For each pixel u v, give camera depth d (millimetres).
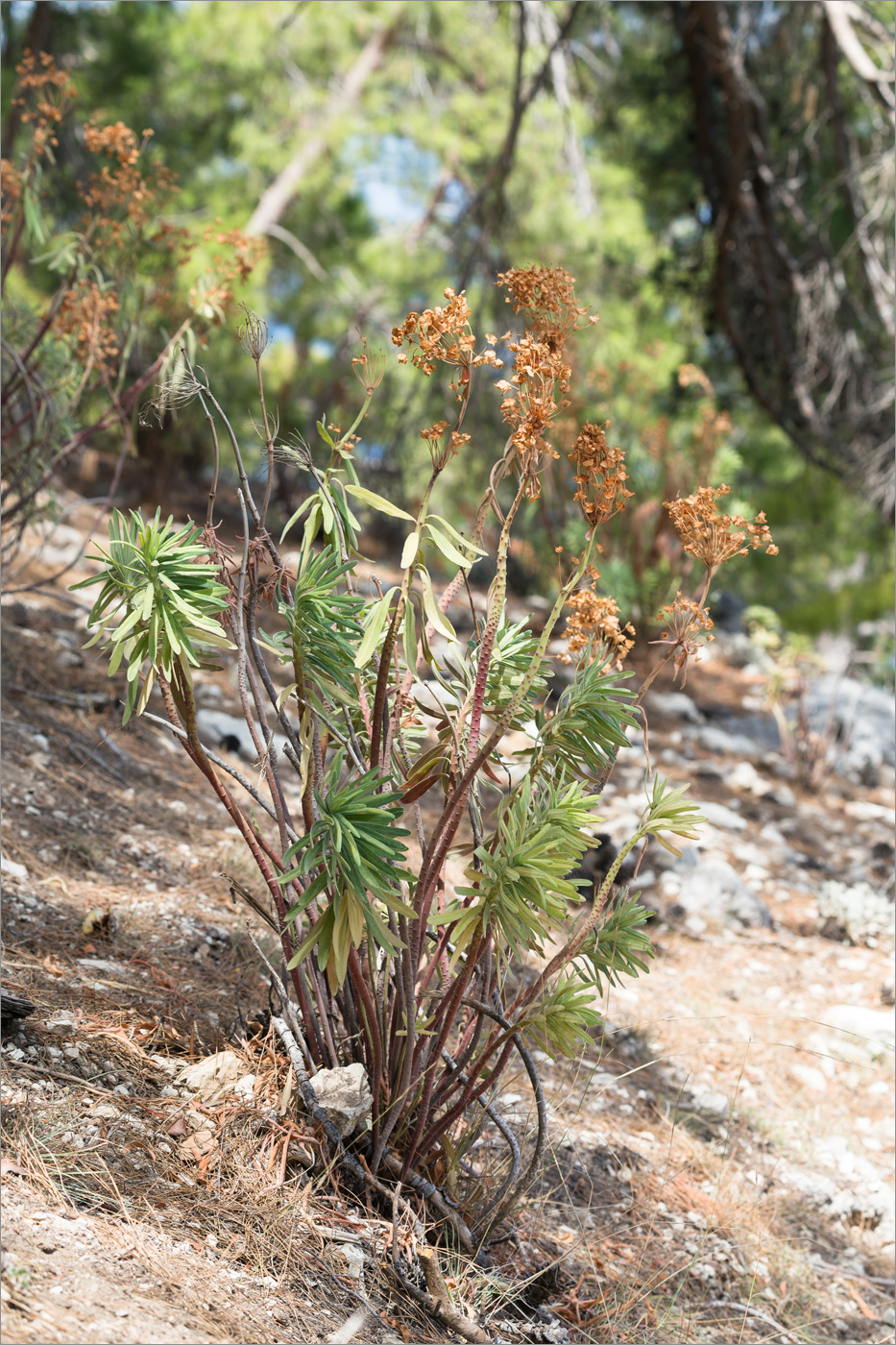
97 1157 2152
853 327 10328
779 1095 4199
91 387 4770
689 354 12289
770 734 8453
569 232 11969
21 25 11562
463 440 2195
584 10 11211
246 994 3139
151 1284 1864
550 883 2201
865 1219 3639
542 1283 2578
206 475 10766
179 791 4668
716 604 10891
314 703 2314
